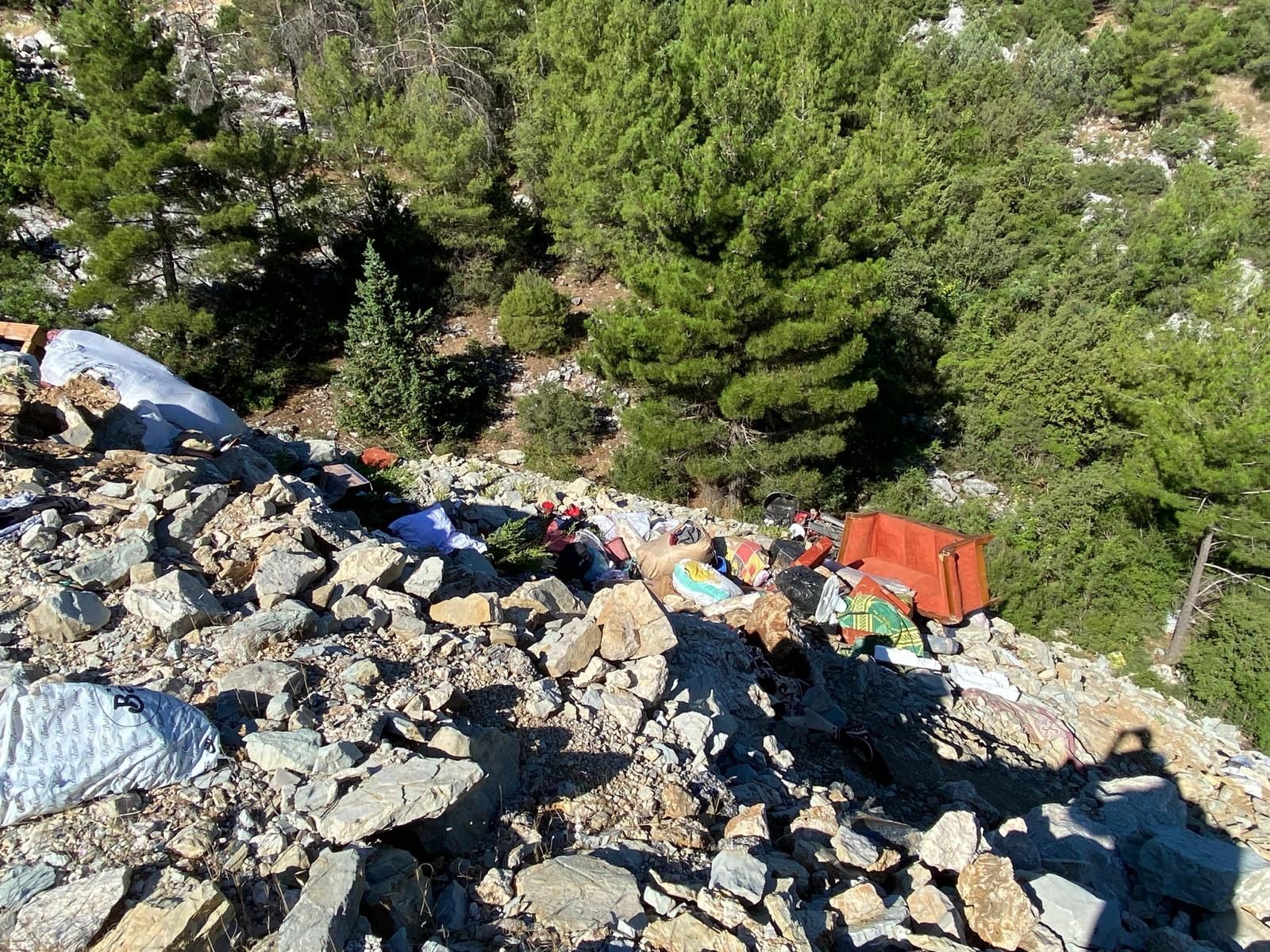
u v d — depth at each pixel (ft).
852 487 56.39
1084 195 92.38
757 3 82.53
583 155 63.98
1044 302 72.79
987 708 30.19
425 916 10.78
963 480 58.29
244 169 59.82
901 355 61.52
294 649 15.38
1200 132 118.73
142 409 27.02
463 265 74.33
